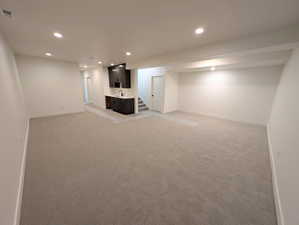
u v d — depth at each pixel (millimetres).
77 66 5879
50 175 1945
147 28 2168
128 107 6055
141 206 1474
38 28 2180
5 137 1379
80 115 5695
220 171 2088
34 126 4156
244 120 4910
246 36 2371
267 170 2119
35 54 4238
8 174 1277
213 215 1378
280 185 1528
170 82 6488
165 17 1815
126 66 5676
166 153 2633
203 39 2598
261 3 1465
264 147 2906
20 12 1697
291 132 1658
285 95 2537
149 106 7270
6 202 1118
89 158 2416
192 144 3037
